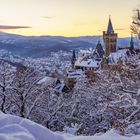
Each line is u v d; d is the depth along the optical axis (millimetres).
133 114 16516
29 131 4012
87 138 4676
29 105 30281
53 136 4066
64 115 32500
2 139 3418
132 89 17828
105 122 19938
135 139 4730
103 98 19438
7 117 4219
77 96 31984
